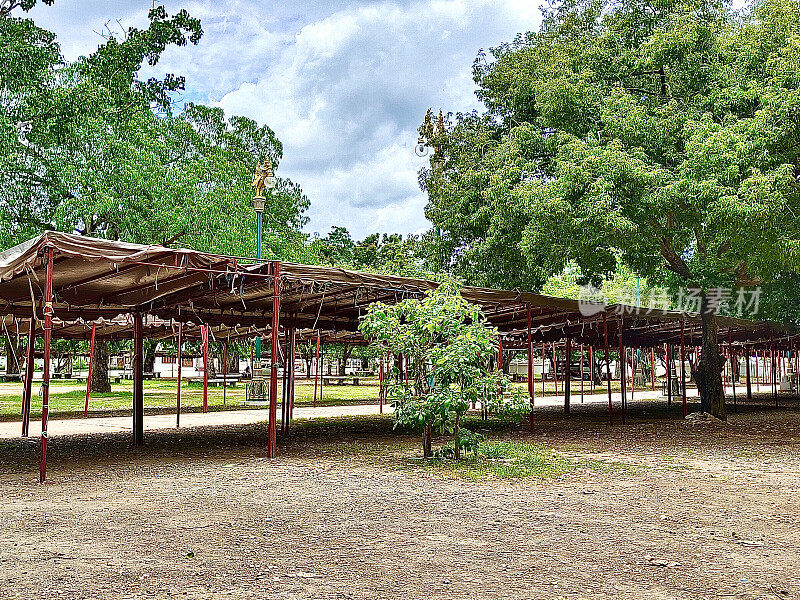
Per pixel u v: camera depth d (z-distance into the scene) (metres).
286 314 16.72
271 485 8.96
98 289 12.55
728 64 16.12
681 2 17.22
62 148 20.30
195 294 13.31
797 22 15.88
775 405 26.12
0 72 18.23
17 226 19.88
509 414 10.82
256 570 5.24
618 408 24.83
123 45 23.28
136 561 5.47
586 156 15.23
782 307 23.83
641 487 8.78
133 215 21.59
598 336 24.08
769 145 13.85
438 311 10.59
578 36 18.91
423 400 10.73
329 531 6.46
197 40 25.03
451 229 20.86
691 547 5.88
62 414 21.72
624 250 16.59
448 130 22.69
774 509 7.44
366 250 51.34
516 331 23.14
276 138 33.56
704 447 13.06
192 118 30.08
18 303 13.77
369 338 12.45
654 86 17.02
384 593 4.71
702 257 18.72
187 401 28.03
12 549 5.82
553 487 8.78
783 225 14.25
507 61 20.42
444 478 9.47
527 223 17.31
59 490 8.63
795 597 4.62
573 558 5.56
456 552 5.74
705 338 19.05
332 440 14.52
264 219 30.72
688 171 14.45
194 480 9.38
